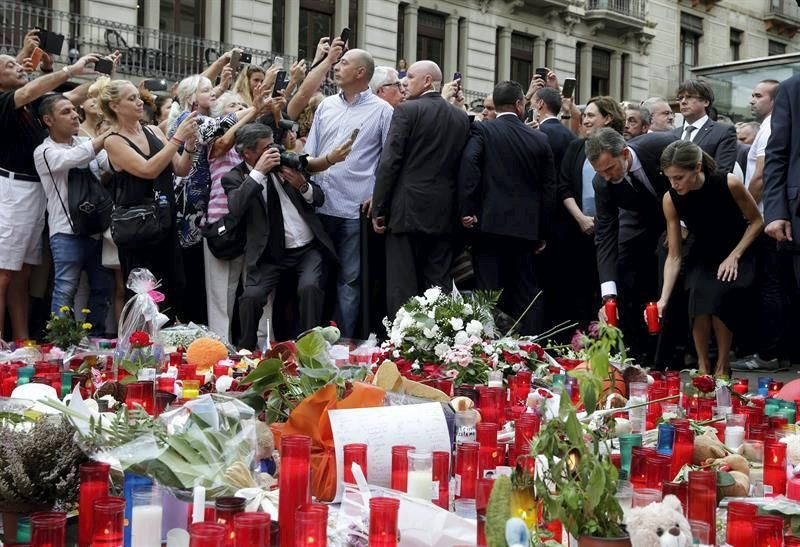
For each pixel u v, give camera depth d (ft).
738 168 26.55
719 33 134.92
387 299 24.73
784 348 30.09
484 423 11.72
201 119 25.05
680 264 23.24
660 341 23.56
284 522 9.29
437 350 17.83
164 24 79.20
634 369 16.20
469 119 25.57
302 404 11.51
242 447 10.52
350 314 25.57
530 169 25.43
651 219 24.36
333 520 9.66
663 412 15.35
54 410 12.05
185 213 25.08
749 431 13.29
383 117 26.13
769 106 33.35
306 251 24.75
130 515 9.44
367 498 9.31
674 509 7.36
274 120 26.35
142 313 18.26
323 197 25.12
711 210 21.62
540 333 26.18
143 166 23.20
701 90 27.12
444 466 10.36
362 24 93.20
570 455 8.18
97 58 25.29
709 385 15.99
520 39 109.50
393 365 13.71
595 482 7.69
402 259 24.44
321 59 27.27
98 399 13.51
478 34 103.40
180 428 10.63
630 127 29.68
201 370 17.49
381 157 24.49
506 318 24.16
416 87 25.20
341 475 10.60
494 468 11.36
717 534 9.64
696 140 27.20
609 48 119.34
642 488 9.16
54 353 18.88
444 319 18.25
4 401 12.16
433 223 24.34
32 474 9.98
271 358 12.61
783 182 20.83
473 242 25.59
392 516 8.21
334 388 11.53
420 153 24.39
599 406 13.35
